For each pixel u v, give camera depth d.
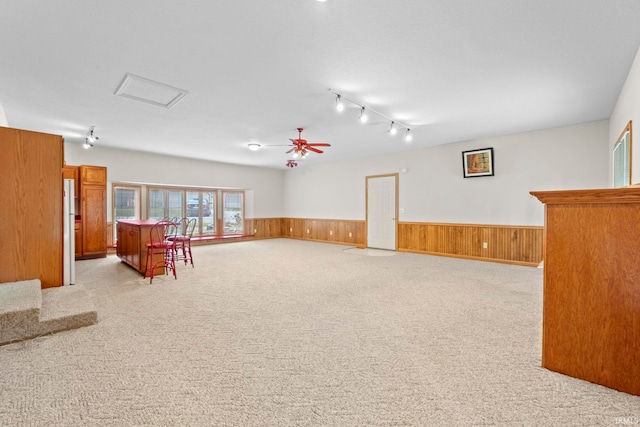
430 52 2.62
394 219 7.33
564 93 3.55
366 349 2.24
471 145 6.00
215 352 2.19
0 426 1.44
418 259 6.10
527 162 5.36
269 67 2.87
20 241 3.14
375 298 3.48
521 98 3.70
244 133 5.35
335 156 7.91
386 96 3.61
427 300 3.39
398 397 1.68
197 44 2.47
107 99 3.67
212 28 2.25
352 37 2.38
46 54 2.61
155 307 3.17
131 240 5.13
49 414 1.53
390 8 2.03
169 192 8.18
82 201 6.09
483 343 2.33
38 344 2.30
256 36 2.36
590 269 1.79
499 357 2.11
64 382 1.81
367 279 4.38
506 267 5.26
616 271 1.71
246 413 1.55
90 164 6.52
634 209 1.66
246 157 7.93
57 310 2.67
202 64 2.81
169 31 2.29
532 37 2.39
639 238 1.65
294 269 5.12
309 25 2.22
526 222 5.41
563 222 1.87
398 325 2.69
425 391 1.73
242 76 3.05
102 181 6.30
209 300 3.41
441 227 6.50
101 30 2.27
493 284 4.09
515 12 2.08
